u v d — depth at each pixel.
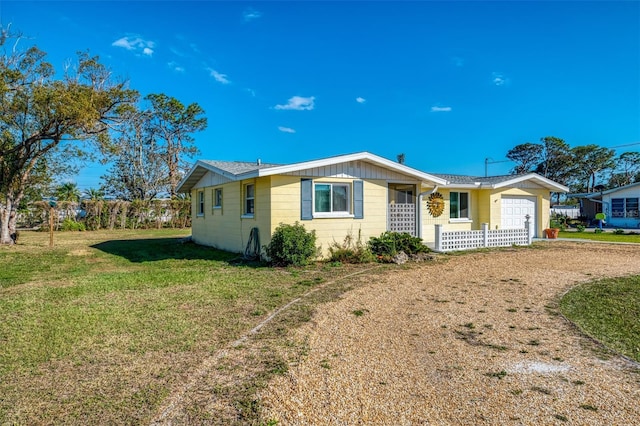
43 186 22.12
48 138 15.42
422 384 3.24
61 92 14.04
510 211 16.95
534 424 2.62
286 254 9.52
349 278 8.10
